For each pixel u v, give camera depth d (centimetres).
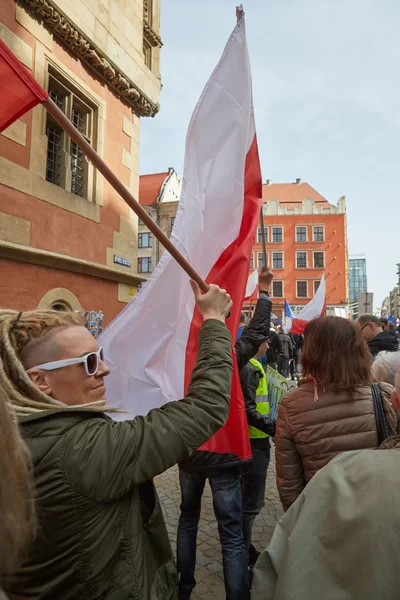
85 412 102
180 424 104
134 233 788
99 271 675
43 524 90
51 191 587
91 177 688
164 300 220
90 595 93
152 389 215
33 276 556
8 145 521
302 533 93
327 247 3956
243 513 265
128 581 97
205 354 123
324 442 168
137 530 103
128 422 103
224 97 234
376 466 94
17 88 143
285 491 177
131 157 788
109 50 701
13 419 74
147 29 874
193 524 236
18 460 71
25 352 107
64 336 109
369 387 175
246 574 209
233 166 233
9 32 525
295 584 88
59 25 589
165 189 3462
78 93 656
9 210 519
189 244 223
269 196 4472
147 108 822
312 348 177
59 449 92
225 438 192
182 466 218
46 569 92
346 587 83
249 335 238
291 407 178
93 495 92
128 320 216
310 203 4009
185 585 230
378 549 81
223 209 230
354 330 176
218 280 218
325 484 98
